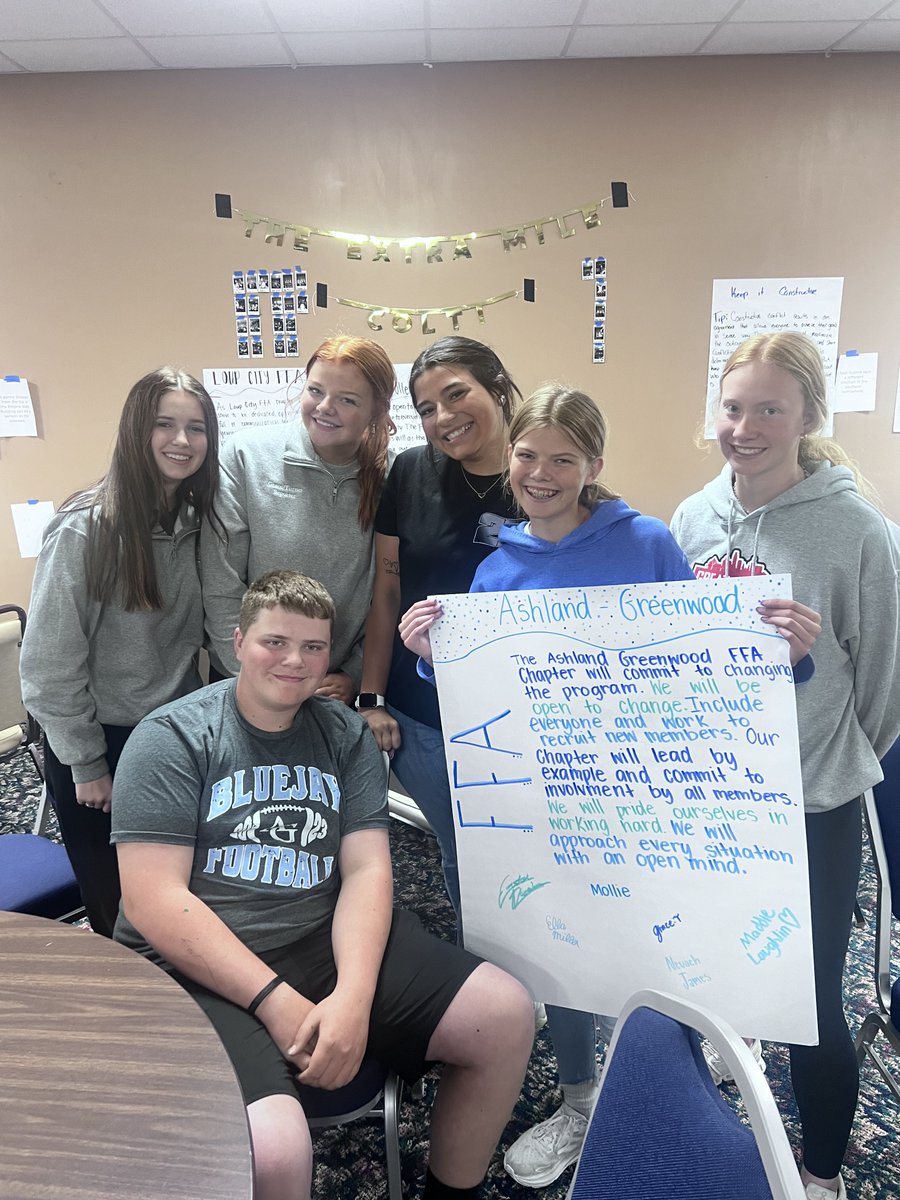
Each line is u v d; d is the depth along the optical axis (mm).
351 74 2549
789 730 1039
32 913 1463
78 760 1485
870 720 1187
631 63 2566
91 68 2502
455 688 1180
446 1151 1151
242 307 2742
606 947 1139
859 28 2381
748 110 2613
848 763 1170
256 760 1244
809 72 2580
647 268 2750
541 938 1176
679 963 1100
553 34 2367
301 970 1183
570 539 1221
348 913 1192
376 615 1647
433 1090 1521
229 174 2625
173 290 2721
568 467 1145
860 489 1232
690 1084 664
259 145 2602
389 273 2725
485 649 1163
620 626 1101
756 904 1058
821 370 1146
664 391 2867
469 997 1120
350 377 1500
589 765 1129
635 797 1110
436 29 2307
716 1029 636
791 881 1040
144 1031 778
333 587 1665
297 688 1203
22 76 2533
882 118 2631
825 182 2688
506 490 1446
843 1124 1188
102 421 2822
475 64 2551
